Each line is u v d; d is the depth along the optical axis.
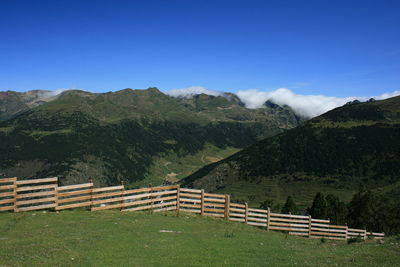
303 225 26.56
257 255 13.35
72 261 10.77
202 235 16.89
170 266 10.88
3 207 17.70
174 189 23.67
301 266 11.93
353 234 29.91
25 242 12.77
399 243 18.81
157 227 17.70
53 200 19.12
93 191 20.55
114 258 11.43
